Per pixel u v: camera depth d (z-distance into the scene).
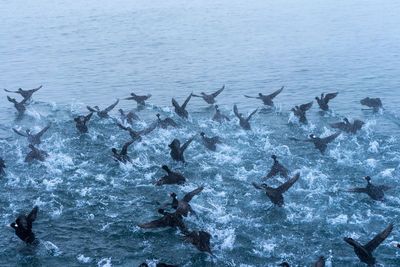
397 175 29.42
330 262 21.36
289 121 39.50
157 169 30.69
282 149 33.72
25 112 42.69
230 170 30.47
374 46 66.50
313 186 28.25
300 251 22.25
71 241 23.12
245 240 23.06
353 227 24.09
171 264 21.38
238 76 54.12
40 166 31.09
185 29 82.12
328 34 75.06
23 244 22.88
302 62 59.50
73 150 33.62
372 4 103.56
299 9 100.00
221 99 46.16
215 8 103.19
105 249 22.52
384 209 25.72
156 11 100.31
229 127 38.25
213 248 22.44
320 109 42.78
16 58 63.94
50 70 57.88
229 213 25.45
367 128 37.38
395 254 21.80
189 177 29.52
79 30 82.19
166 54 65.19
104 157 32.47
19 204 26.42
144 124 39.16
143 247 22.69
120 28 83.81
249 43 70.62
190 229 23.89
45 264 21.38
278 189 25.89
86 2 113.88
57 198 27.09
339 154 32.53
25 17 94.69
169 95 47.62
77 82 52.62
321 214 25.31
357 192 26.39
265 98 42.94
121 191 27.94
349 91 47.75
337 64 58.16
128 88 50.16
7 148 34.28
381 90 47.69
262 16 92.44
